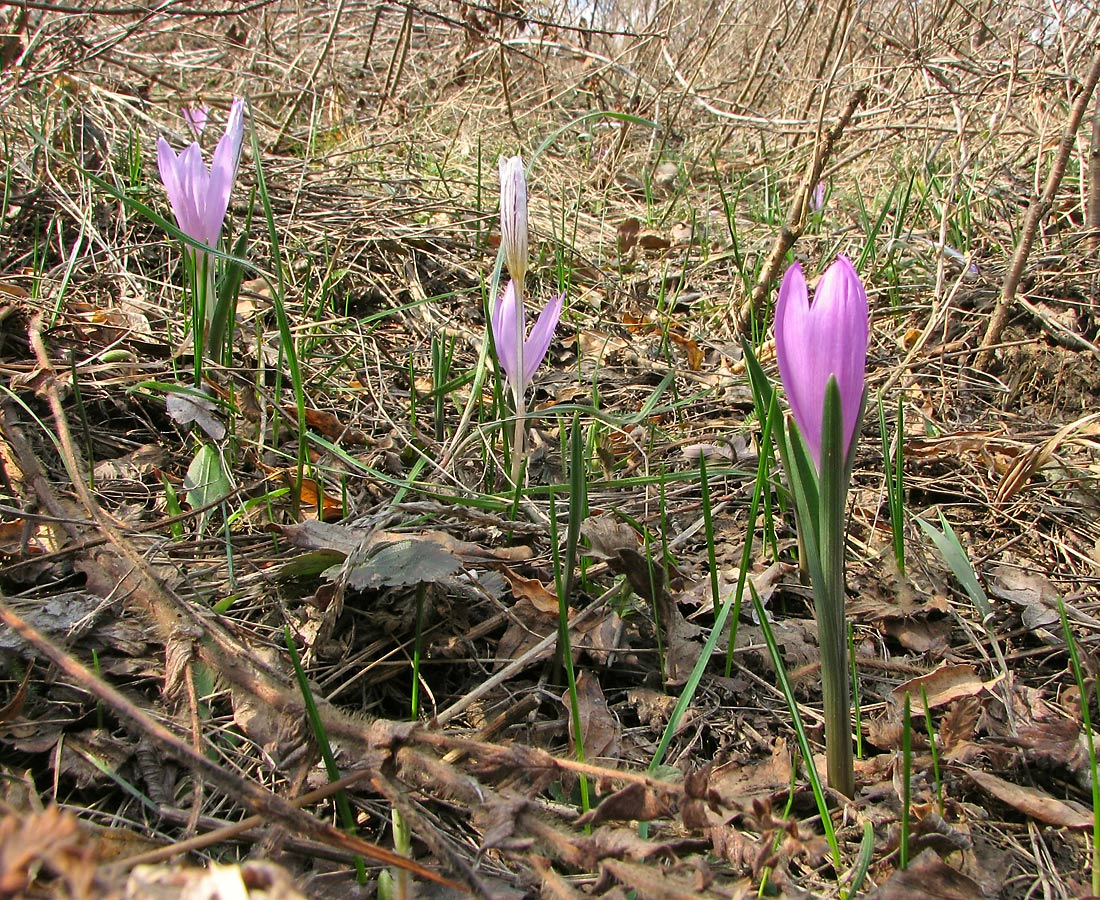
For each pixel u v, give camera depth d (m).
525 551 0.27
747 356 0.18
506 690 0.24
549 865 0.15
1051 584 0.30
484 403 0.41
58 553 0.23
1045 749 0.22
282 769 0.19
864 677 0.26
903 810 0.19
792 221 0.46
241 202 0.55
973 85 0.65
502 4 0.91
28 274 0.43
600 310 0.55
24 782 0.18
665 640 0.26
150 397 0.35
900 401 0.28
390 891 0.17
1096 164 0.54
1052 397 0.45
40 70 0.58
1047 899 0.19
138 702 0.21
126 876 0.13
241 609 0.25
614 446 0.38
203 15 0.60
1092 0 0.64
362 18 1.14
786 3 1.04
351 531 0.26
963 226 0.62
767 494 0.29
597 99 0.99
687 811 0.16
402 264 0.53
